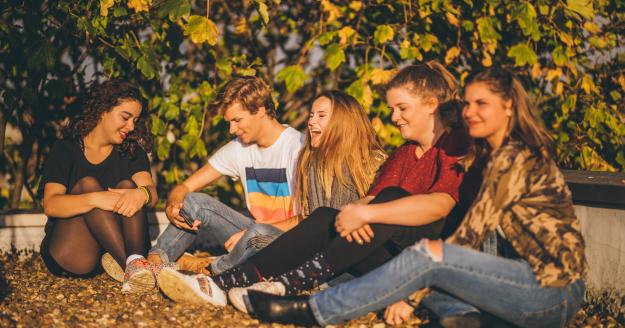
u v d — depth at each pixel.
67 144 4.11
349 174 3.63
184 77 5.50
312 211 3.66
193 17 4.72
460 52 5.58
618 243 3.29
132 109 4.05
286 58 6.18
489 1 5.10
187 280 3.37
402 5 5.44
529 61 5.14
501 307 2.79
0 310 3.37
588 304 3.49
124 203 3.88
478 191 3.12
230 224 3.92
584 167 5.49
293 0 5.98
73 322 3.24
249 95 3.81
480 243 2.81
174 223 3.99
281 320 3.08
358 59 5.82
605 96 5.85
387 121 5.58
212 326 3.17
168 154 5.41
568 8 5.22
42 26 4.85
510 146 2.79
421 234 3.22
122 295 3.71
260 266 3.35
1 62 5.16
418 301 2.99
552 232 2.76
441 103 3.33
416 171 3.36
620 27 5.68
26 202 6.21
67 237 3.98
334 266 3.21
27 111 5.50
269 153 3.97
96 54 5.47
